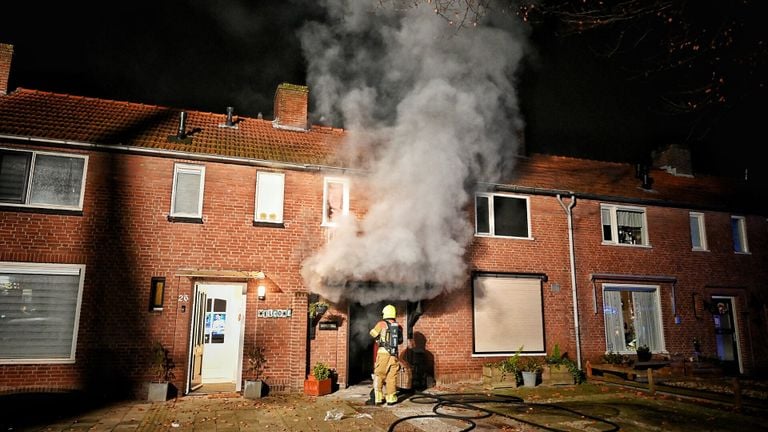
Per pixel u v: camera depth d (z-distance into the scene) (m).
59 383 10.48
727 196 19.06
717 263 17.23
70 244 11.05
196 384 12.27
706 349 16.27
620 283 15.71
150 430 8.20
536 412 9.87
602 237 15.87
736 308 17.19
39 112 12.37
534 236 15.02
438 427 8.50
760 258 18.05
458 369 13.42
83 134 11.76
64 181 11.39
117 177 11.63
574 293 14.96
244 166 12.62
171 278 11.56
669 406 10.62
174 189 12.02
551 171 17.11
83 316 10.84
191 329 11.53
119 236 11.39
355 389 12.16
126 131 12.46
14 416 9.12
